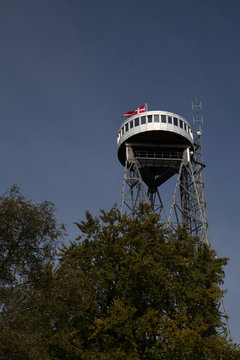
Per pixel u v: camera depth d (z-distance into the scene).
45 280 23.80
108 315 32.91
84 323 32.34
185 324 32.34
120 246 35.75
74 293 25.02
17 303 22.17
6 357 20.17
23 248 23.50
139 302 34.16
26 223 23.56
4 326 21.12
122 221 39.44
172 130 74.94
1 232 23.23
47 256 24.14
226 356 31.91
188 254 38.66
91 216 39.38
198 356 30.34
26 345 20.33
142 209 41.41
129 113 81.75
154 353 30.50
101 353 29.16
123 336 31.50
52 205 24.95
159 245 36.91
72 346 29.03
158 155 78.25
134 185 72.81
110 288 34.22
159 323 31.27
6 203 23.69
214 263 38.56
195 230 72.12
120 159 81.88
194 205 73.88
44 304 23.27
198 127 90.12
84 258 35.66
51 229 24.36
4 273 22.92
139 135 75.75
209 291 35.59
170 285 33.88
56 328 28.81
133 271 33.09
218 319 36.06
